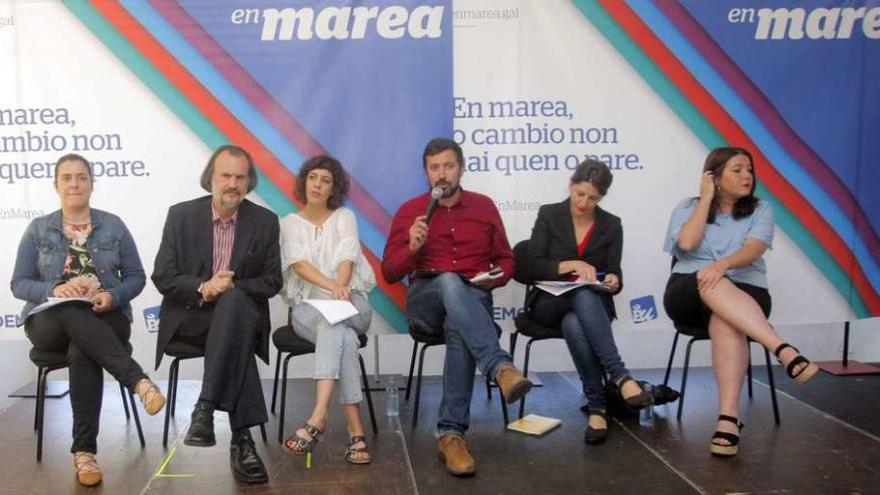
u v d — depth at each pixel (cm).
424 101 360
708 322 295
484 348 258
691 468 259
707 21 362
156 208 358
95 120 353
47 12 347
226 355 245
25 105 350
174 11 351
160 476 258
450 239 307
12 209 353
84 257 286
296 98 357
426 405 341
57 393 358
